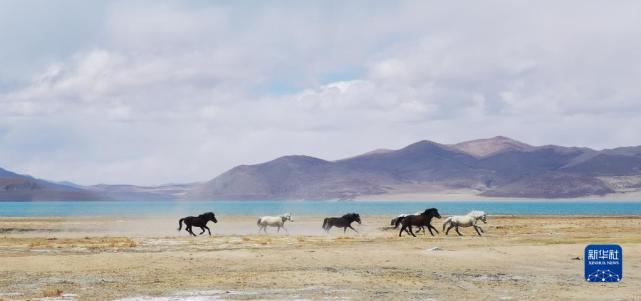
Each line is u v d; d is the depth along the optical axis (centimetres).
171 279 2492
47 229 6781
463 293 2186
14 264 2884
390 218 10231
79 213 15400
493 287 2320
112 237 4972
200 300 2047
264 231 5947
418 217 4956
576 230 5812
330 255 3250
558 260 3130
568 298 2091
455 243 4125
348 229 6538
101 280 2475
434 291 2228
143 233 5916
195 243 4253
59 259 3020
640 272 2734
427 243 4150
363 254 3288
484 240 4416
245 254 3266
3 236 5356
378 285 2355
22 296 2108
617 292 2219
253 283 2391
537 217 10512
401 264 2983
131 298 2075
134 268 2817
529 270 2808
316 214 14962
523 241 4284
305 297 2100
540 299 2073
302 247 3853
